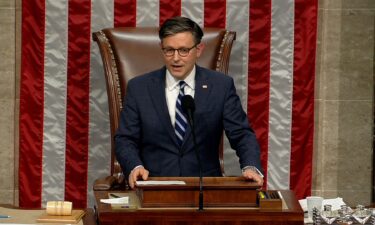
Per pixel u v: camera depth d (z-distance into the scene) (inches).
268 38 802.2
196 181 513.3
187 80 632.4
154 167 633.0
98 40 723.4
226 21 799.1
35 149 809.5
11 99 814.5
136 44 714.8
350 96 822.5
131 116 631.2
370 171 832.3
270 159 816.9
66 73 802.2
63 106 805.9
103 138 812.6
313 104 812.0
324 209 512.4
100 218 475.5
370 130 827.4
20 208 539.8
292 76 805.9
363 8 811.4
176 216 477.4
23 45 797.2
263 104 808.9
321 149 830.5
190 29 594.9
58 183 815.7
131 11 796.6
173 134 629.6
